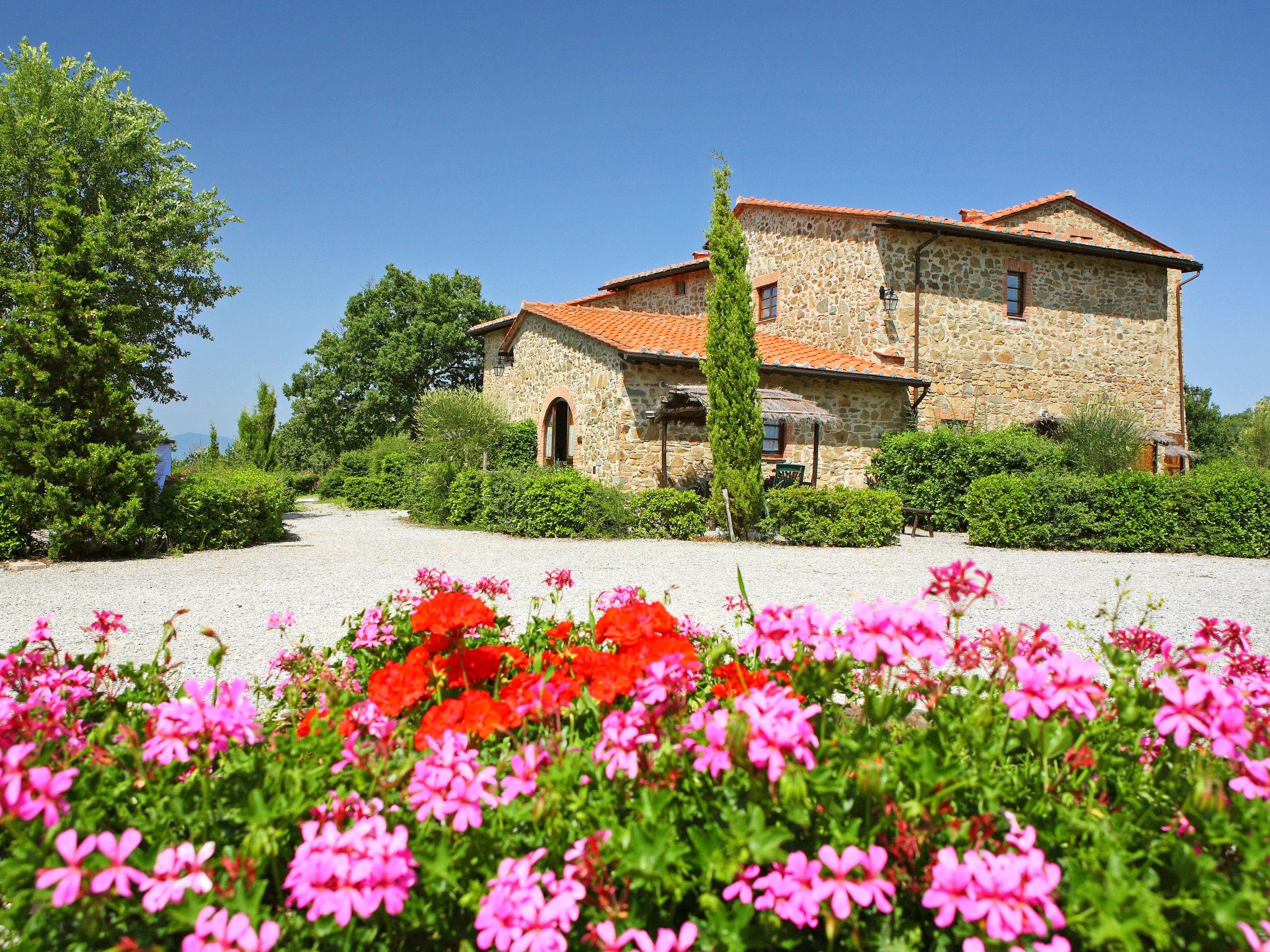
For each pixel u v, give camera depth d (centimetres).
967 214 1817
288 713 234
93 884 121
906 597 736
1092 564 1040
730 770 151
